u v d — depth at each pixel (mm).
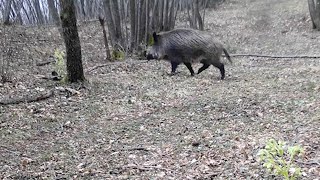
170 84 10766
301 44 17828
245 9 28250
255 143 5949
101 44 17359
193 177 4891
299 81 10406
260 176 4773
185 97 9289
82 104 8641
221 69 11641
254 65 14172
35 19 24656
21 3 22422
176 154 5809
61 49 15555
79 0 24859
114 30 15562
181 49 11695
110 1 15539
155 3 17141
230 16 26656
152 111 8266
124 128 7238
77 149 6230
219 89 10023
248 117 7496
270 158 4223
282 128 6613
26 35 17000
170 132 6949
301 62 14031
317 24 20359
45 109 8164
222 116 7695
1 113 7773
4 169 5395
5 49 13039
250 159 5340
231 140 6238
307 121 6812
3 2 21906
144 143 6422
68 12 9508
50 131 7062
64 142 6559
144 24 15750
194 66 14234
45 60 13602
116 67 13078
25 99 8547
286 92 9242
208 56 11516
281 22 23078
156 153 5914
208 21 25406
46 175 5160
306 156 5238
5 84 9852
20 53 13859
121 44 15719
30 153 6062
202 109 8242
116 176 5066
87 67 12875
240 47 18375
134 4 15414
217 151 5789
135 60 14516
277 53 16391
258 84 10477
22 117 7652
